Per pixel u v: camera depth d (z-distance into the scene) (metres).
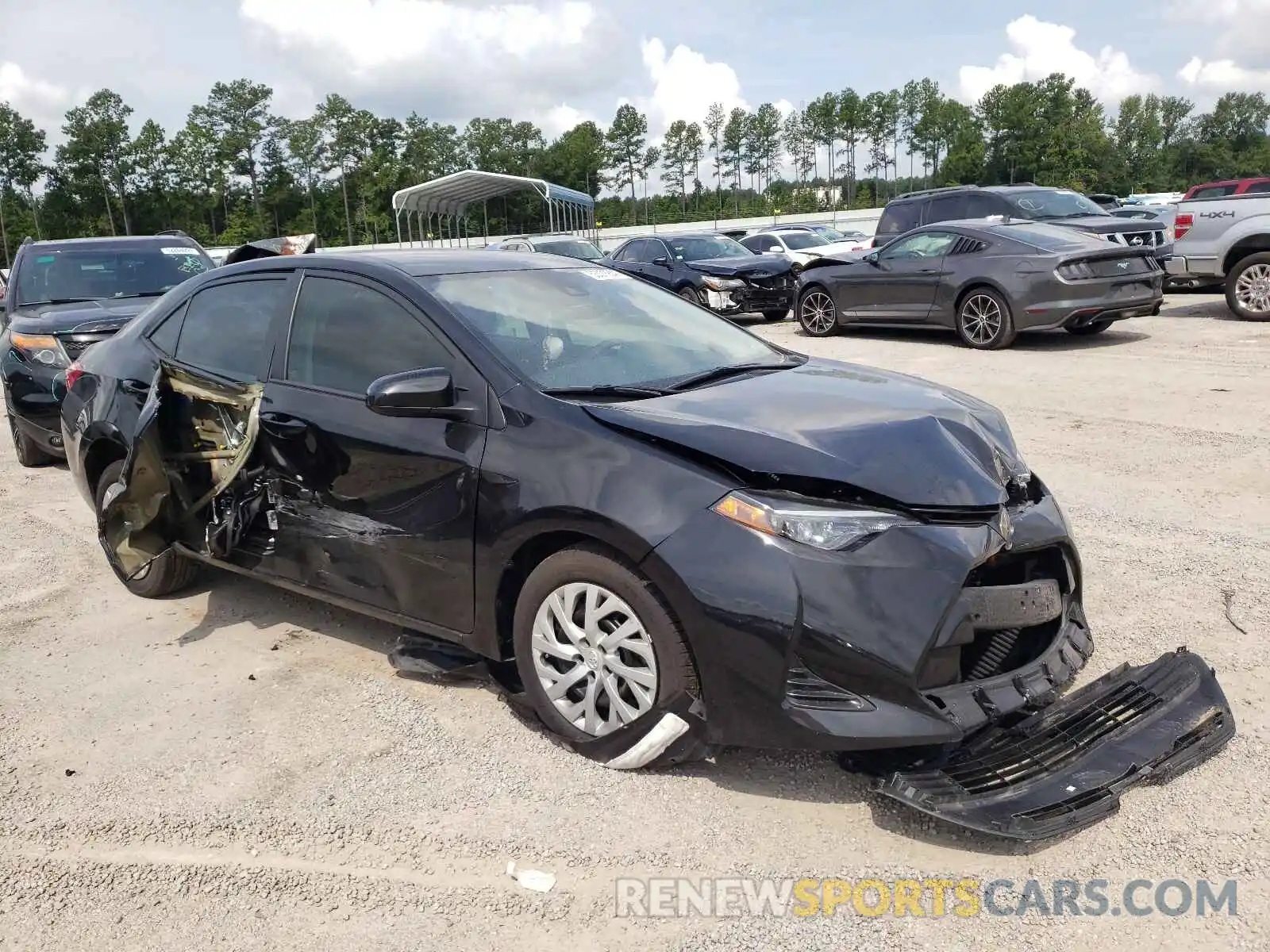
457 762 3.24
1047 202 14.87
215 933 2.51
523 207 97.88
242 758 3.33
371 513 3.64
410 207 35.12
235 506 4.12
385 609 3.70
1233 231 12.07
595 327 3.94
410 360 3.63
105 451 4.83
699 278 15.65
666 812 2.91
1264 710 3.31
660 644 2.94
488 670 3.59
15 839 2.92
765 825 2.84
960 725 2.71
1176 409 7.70
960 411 3.46
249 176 105.00
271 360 4.08
